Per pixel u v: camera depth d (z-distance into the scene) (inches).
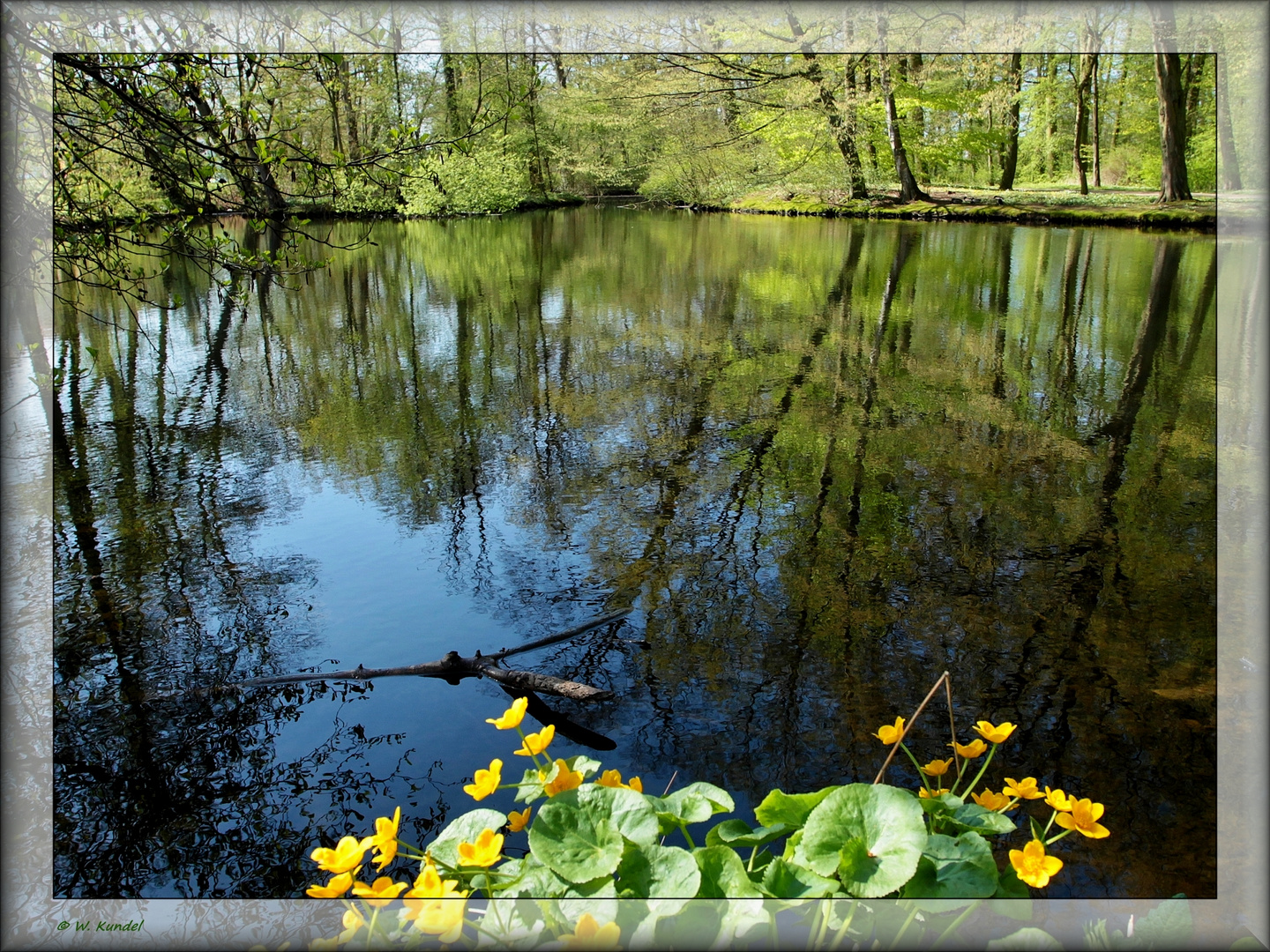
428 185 936.9
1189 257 500.4
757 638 122.3
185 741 100.7
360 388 277.9
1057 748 94.6
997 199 834.2
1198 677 109.1
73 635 127.1
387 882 48.4
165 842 84.2
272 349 336.8
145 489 188.4
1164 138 695.7
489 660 115.1
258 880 79.3
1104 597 133.0
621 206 1279.5
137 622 130.8
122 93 117.5
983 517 165.9
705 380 277.0
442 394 268.7
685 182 1039.6
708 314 389.7
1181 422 221.9
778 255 584.4
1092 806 56.0
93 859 82.0
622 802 55.2
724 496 179.9
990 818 56.6
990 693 106.6
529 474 196.1
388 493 186.7
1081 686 108.0
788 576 142.9
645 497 181.2
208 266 139.6
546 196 1269.7
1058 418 229.6
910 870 48.6
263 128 131.1
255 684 113.0
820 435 219.3
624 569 147.5
